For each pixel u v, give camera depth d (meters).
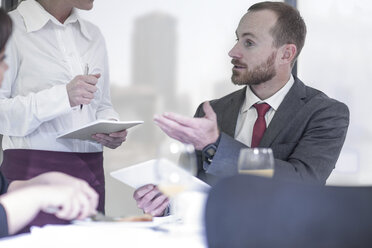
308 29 4.34
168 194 1.57
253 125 2.71
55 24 2.93
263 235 0.84
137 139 4.43
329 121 2.61
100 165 3.00
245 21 2.75
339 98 4.34
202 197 1.60
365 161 4.32
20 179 2.77
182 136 2.19
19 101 2.70
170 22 4.44
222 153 2.22
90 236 1.35
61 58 2.91
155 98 4.45
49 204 1.36
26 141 2.82
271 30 2.68
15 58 2.81
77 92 2.69
